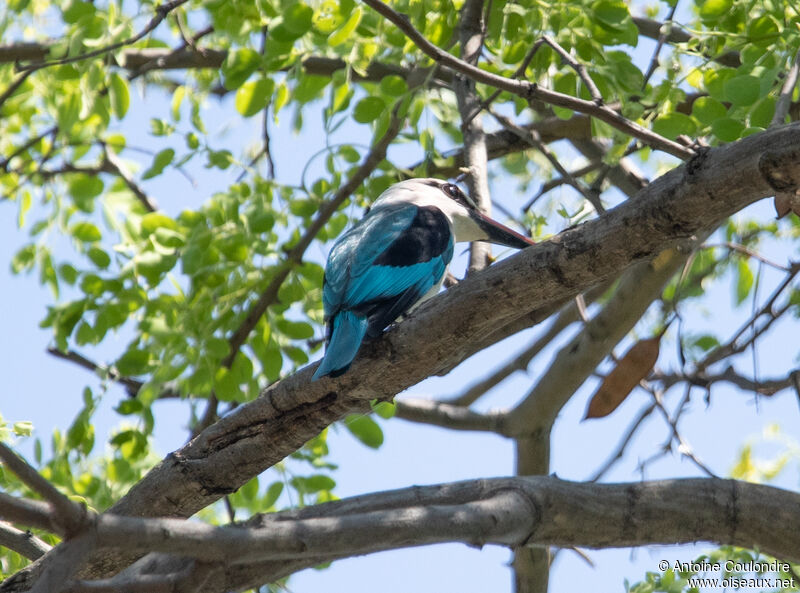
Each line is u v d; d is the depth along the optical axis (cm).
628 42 1003
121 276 1093
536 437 1198
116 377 1082
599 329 1107
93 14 1086
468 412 1230
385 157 1187
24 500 547
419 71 1127
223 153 1148
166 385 1159
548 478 816
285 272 1098
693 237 692
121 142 1379
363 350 769
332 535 626
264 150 1228
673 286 1349
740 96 838
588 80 852
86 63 1092
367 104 1058
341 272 918
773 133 642
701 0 998
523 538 792
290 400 774
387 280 920
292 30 969
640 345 899
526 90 829
